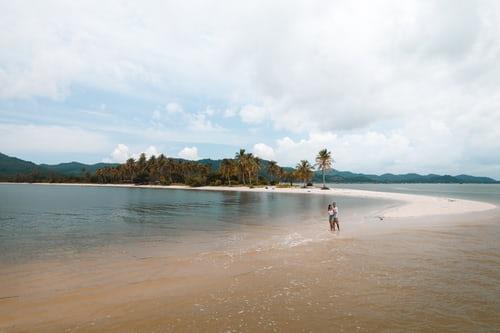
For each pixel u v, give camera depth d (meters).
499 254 15.66
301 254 16.06
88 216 37.91
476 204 50.56
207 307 9.55
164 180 188.50
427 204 50.47
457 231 22.62
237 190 125.88
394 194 96.00
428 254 15.73
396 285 11.19
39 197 79.56
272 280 12.00
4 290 11.39
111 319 8.88
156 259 15.80
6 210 45.97
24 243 20.64
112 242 20.81
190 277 12.62
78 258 16.28
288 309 9.29
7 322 8.79
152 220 33.31
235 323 8.45
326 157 126.06
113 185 199.75
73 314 9.26
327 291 10.71
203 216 36.75
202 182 158.12
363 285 11.24
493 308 9.20
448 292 10.48
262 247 18.27
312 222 30.31
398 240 19.42
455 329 7.97
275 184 157.88
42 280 12.55
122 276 12.97
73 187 168.88
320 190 118.88
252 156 150.75
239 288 11.19
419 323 8.30
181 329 8.17
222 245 19.33
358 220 30.81
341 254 15.90
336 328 8.09
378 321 8.44
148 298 10.40
